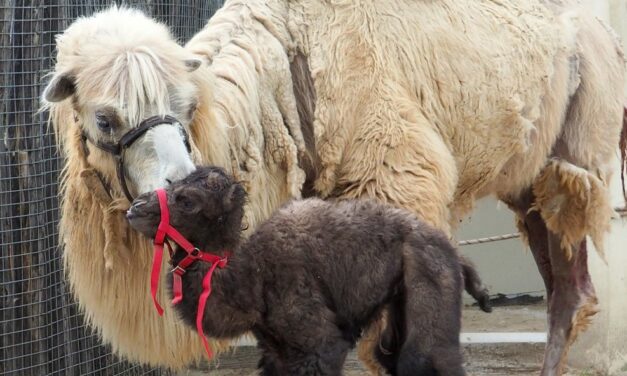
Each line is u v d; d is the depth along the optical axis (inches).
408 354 250.1
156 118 244.7
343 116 290.5
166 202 231.3
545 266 382.6
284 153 285.1
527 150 335.6
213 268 236.2
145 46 250.1
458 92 311.4
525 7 333.4
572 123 357.1
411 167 289.3
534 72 328.8
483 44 317.4
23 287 352.8
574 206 355.9
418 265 254.1
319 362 244.7
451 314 252.8
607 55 365.1
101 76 247.3
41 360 357.4
